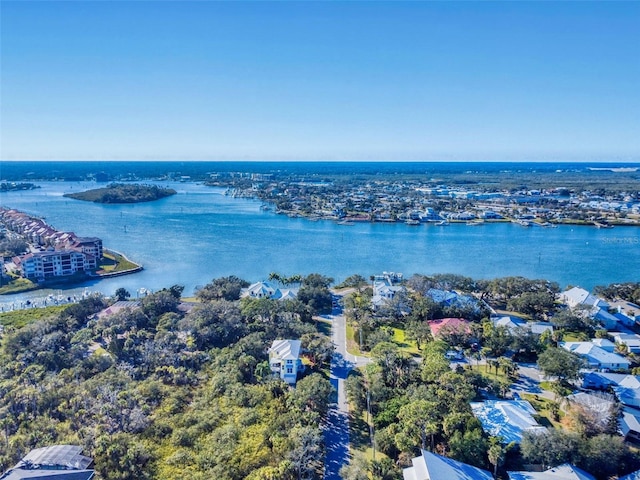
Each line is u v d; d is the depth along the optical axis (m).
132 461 72.62
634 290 167.25
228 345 119.88
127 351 112.69
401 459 75.25
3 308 160.00
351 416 91.69
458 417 79.56
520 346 118.06
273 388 94.62
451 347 119.12
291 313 138.50
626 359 114.94
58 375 99.44
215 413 86.25
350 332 138.12
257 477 68.69
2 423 80.38
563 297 167.00
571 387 101.69
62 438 77.81
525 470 74.38
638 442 82.38
